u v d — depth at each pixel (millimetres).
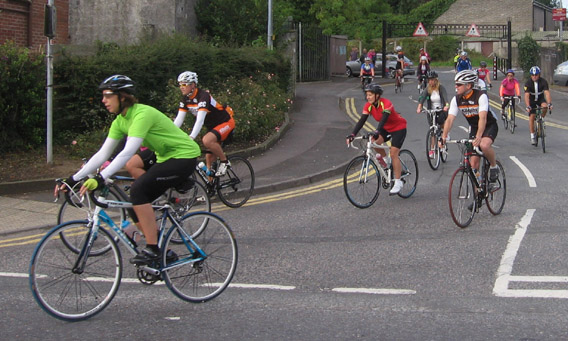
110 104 5043
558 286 5516
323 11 40094
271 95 18078
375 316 4922
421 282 5754
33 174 10984
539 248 6742
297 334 4598
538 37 51719
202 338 4555
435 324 4715
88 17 21672
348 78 33281
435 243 7105
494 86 29312
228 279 5520
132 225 5426
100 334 4660
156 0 21047
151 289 5773
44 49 13023
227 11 22516
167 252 5238
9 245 7625
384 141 9438
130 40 21188
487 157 8031
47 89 11461
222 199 9320
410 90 28047
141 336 4613
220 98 14906
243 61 17938
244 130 14500
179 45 15688
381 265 6340
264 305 5250
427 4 58438
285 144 15094
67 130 13172
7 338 4594
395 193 9203
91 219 5051
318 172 11891
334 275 6051
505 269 6047
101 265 5086
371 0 50156
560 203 8984
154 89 14594
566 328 4574
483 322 4730
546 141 15586
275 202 9867
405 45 53562
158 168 5234
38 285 4789
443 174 11781
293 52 24219
